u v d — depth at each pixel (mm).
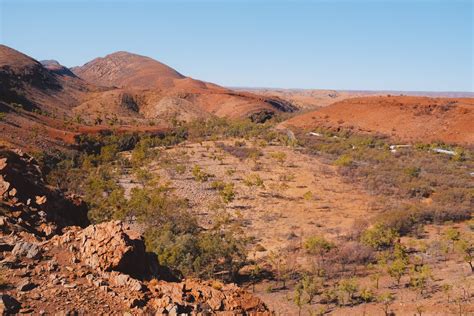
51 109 166000
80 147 98000
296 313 31031
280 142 113812
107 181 66500
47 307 11250
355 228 50375
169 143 116312
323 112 144250
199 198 63875
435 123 119562
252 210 58812
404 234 49844
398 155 98438
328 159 94750
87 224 23875
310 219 55125
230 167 85188
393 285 35625
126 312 11602
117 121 154750
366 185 72000
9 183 19734
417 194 66438
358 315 29969
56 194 23047
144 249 15305
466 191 64875
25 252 13992
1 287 11836
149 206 50281
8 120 95250
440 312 28953
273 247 45562
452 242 45281
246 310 13078
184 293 13156
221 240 41219
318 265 40375
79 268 13711
